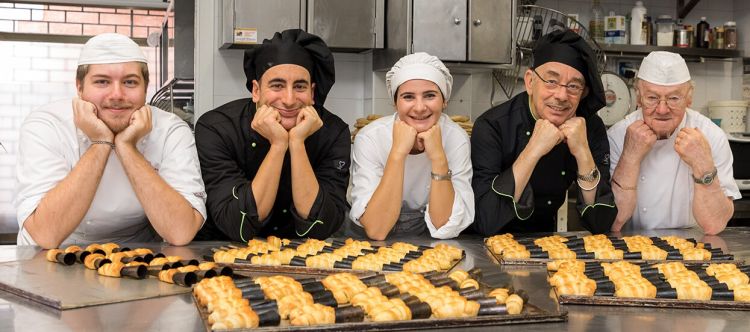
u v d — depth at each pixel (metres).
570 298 1.55
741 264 2.10
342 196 2.67
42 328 1.32
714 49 5.15
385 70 4.14
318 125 2.52
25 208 2.27
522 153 2.70
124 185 2.45
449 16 3.99
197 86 4.01
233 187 2.51
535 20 4.58
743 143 4.62
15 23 5.06
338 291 1.52
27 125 2.41
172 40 4.31
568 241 2.27
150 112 2.35
